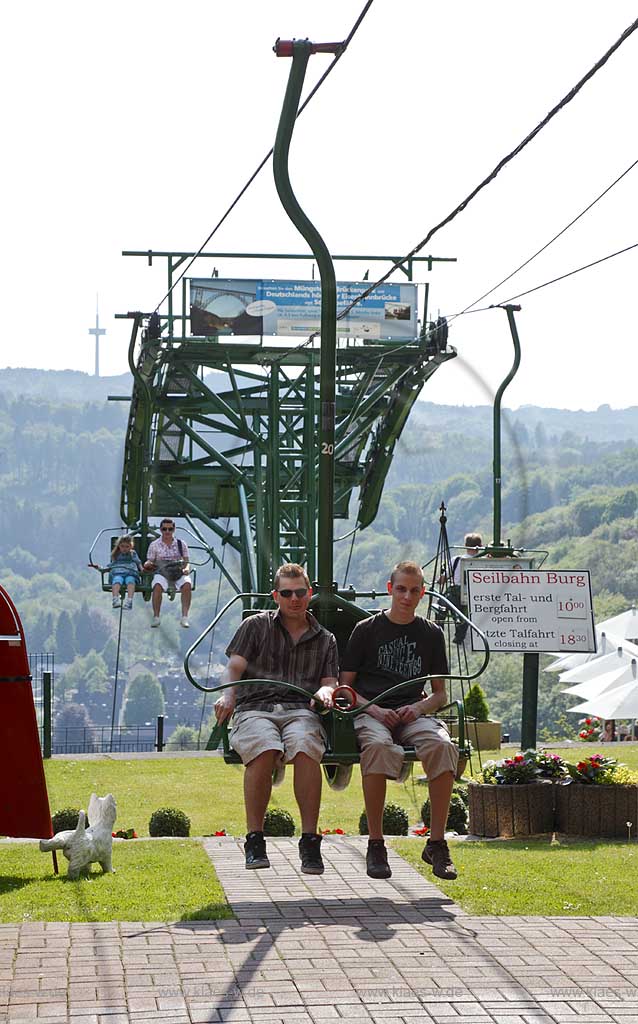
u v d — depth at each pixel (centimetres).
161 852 1052
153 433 3161
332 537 912
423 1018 576
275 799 1795
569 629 1980
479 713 2422
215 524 3291
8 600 1043
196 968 650
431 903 816
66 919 767
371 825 813
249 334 2794
